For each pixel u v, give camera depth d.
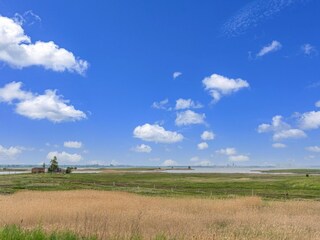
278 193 50.22
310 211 24.88
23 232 11.12
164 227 15.45
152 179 97.81
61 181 77.56
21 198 32.66
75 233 11.41
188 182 81.44
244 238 12.91
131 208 24.02
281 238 13.16
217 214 21.89
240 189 58.91
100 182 78.00
